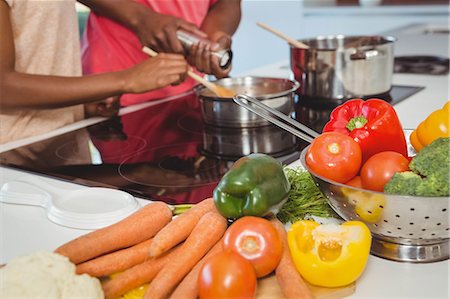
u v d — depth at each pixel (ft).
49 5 4.83
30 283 1.84
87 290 1.92
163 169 3.59
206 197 3.04
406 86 5.66
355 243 2.12
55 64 5.10
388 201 2.16
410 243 2.35
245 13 13.85
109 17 5.91
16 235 2.64
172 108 5.35
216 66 5.14
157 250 2.21
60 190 3.03
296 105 5.14
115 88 4.56
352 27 12.82
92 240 2.20
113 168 3.62
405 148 2.82
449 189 2.15
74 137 4.41
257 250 2.13
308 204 2.70
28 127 4.73
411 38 8.94
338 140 2.52
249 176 2.35
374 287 2.18
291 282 2.07
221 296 1.98
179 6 6.15
